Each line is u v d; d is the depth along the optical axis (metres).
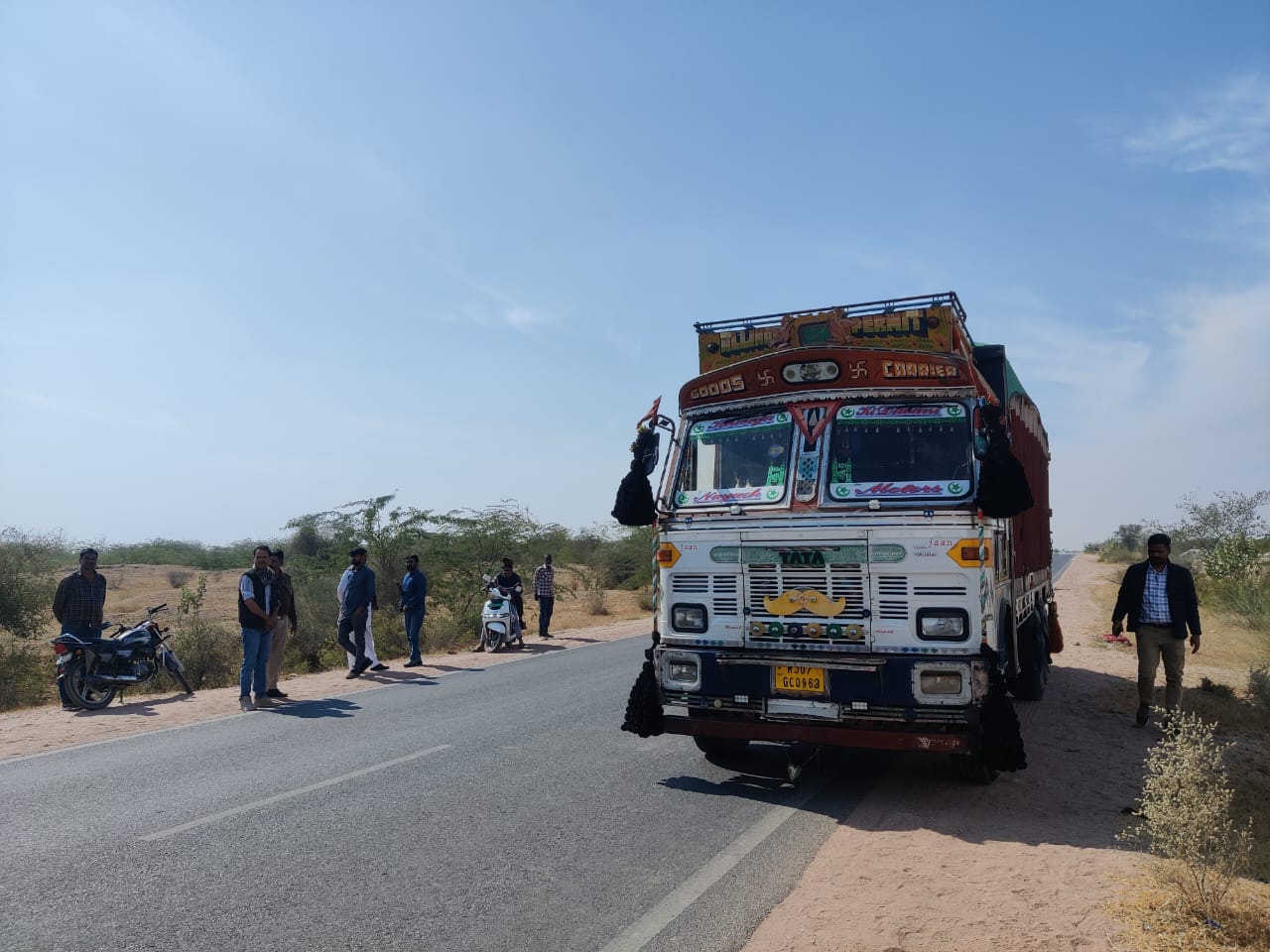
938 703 6.28
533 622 26.17
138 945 4.27
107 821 6.29
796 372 7.23
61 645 11.37
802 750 7.82
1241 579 21.06
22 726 10.30
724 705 6.96
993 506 6.21
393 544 24.00
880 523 6.55
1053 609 13.60
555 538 29.81
